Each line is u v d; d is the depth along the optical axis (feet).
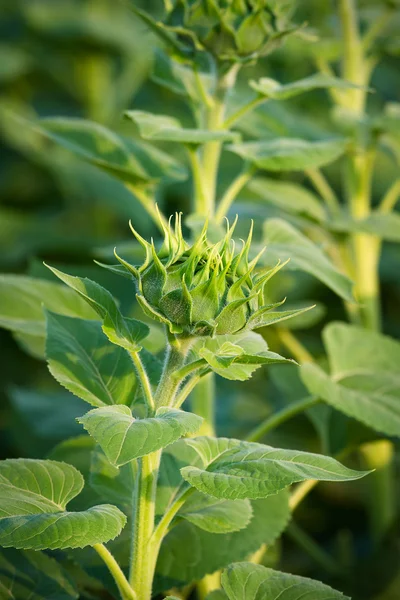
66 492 3.66
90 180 7.93
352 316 5.45
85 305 4.52
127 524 4.17
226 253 3.57
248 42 4.34
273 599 3.71
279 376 5.30
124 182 4.63
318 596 3.71
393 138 5.50
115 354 3.93
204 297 3.54
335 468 3.53
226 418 6.10
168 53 4.42
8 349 7.15
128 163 4.58
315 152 4.54
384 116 5.16
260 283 3.57
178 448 4.08
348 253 5.40
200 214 4.34
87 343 3.96
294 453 3.58
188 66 4.76
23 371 7.11
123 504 3.99
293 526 5.20
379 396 4.42
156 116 4.38
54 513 3.53
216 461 3.62
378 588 5.04
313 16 6.10
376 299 5.43
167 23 4.39
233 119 4.46
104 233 8.11
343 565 5.21
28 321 4.41
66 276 3.64
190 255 3.55
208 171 4.49
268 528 4.21
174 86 4.67
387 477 5.42
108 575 4.11
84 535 3.47
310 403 4.40
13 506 3.56
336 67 7.57
